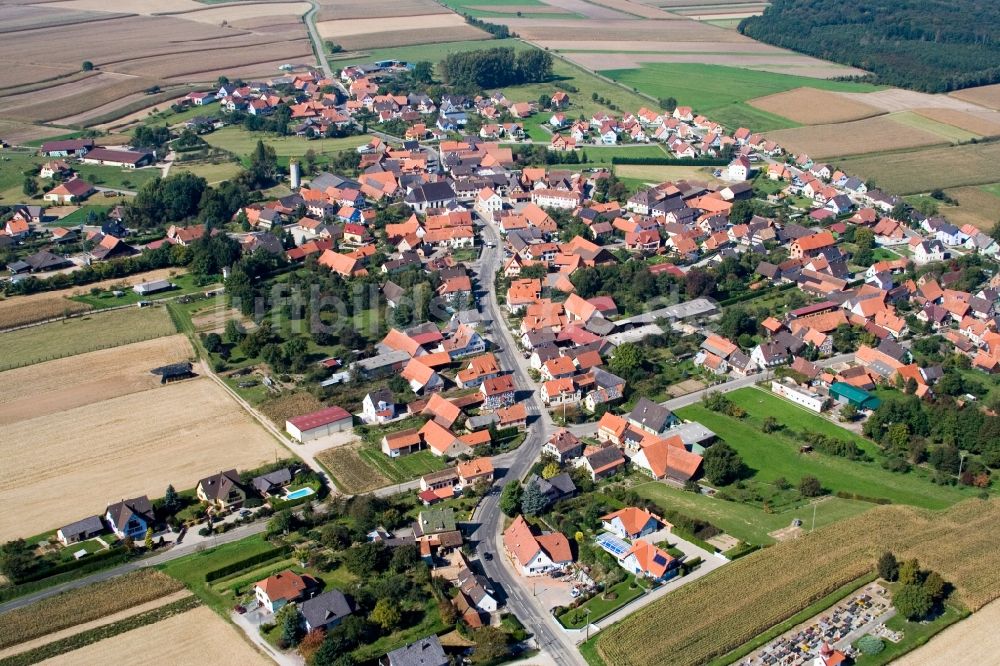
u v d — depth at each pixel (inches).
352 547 7190.0
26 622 6471.5
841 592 6688.0
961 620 6441.9
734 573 6875.0
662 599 6643.7
